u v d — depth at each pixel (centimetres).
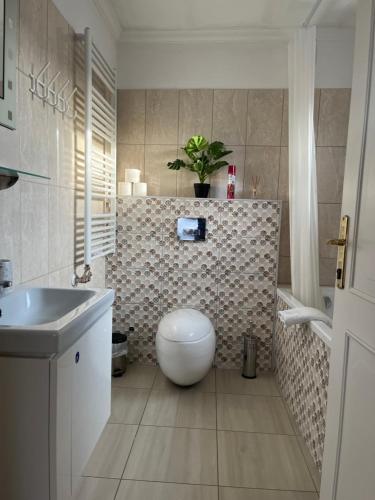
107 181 240
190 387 239
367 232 104
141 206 261
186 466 165
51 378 96
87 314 114
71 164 189
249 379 254
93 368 128
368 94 106
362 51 110
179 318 229
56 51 168
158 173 277
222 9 231
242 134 270
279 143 270
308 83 214
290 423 202
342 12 232
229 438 187
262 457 173
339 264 120
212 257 262
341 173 269
